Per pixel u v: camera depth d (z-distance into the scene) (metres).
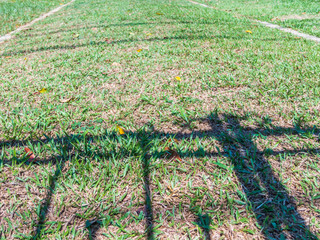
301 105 2.53
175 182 1.73
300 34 5.29
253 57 3.75
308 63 3.51
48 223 1.47
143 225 1.48
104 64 3.67
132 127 2.27
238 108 2.54
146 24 6.20
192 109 2.53
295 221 1.47
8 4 10.62
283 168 1.84
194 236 1.42
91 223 1.48
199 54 3.92
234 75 3.20
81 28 6.10
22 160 1.90
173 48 4.25
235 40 4.65
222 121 2.34
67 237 1.41
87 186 1.71
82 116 2.42
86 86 3.02
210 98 2.72
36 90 2.95
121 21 6.69
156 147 2.00
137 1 10.97
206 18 6.89
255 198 1.62
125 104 2.62
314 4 8.64
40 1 11.91
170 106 2.56
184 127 2.29
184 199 1.63
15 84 3.10
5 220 1.50
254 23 6.32
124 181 1.75
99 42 4.79
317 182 1.72
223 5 9.93
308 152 1.97
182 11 8.09
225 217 1.51
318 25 5.92
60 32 5.85
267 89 2.84
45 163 1.89
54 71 3.50
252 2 10.27
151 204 1.59
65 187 1.71
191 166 1.86
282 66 3.40
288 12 7.72
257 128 2.26
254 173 1.79
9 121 2.37
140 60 3.77
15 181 1.75
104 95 2.81
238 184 1.72
